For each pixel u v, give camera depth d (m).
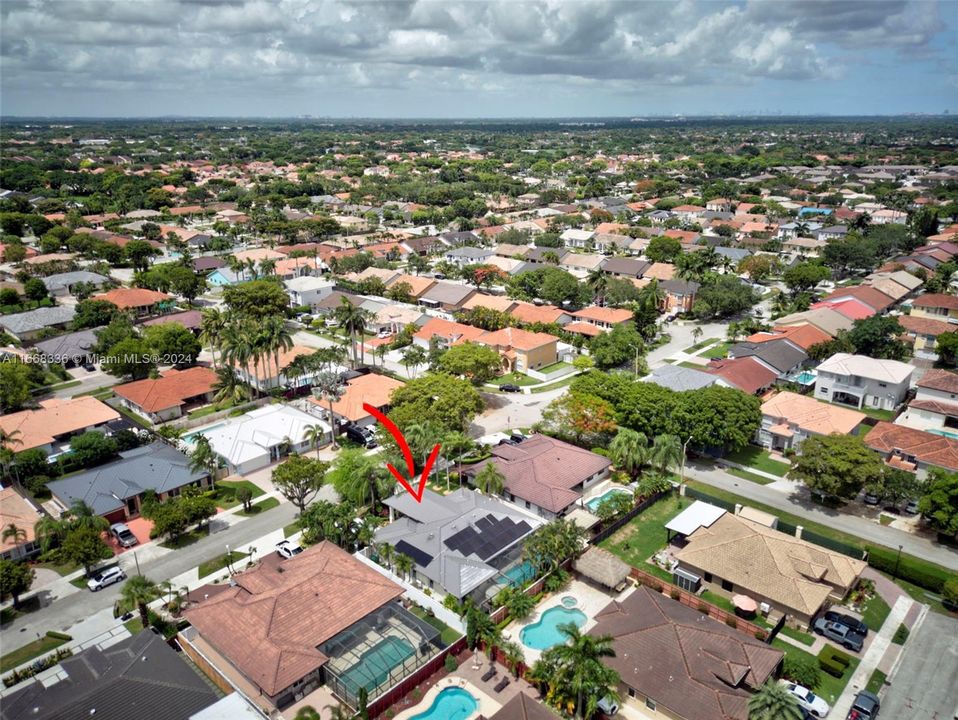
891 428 97.69
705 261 188.75
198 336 149.75
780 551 71.88
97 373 136.62
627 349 131.62
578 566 74.06
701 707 54.12
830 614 66.88
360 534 77.88
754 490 92.00
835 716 56.16
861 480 80.38
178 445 104.69
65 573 76.88
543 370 138.00
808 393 122.62
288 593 64.62
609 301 171.12
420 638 63.47
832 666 60.19
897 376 111.44
